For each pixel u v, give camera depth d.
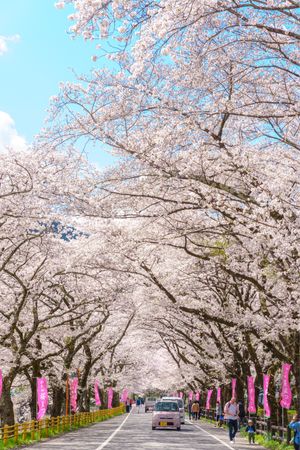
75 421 33.22
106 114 13.28
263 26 9.59
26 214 20.16
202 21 10.31
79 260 24.00
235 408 21.47
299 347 18.55
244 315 22.55
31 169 17.83
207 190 14.88
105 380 50.28
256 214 14.15
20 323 28.25
